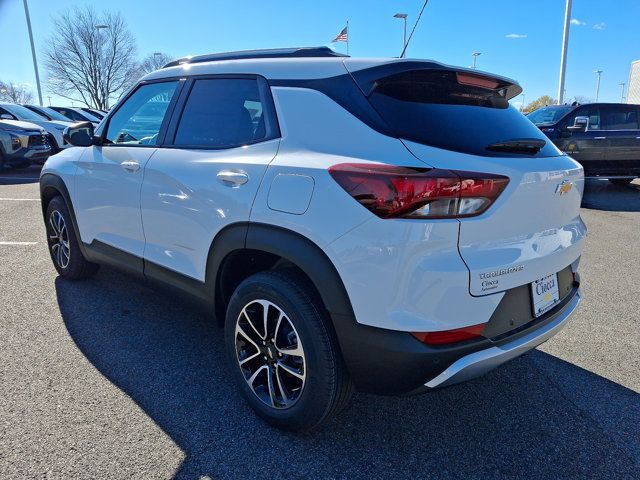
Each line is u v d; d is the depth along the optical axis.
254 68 2.63
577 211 2.61
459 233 1.92
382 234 1.91
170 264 2.92
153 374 2.87
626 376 3.02
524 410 2.66
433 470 2.21
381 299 1.94
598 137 9.83
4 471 2.07
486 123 2.29
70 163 3.78
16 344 3.15
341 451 2.30
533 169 2.14
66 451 2.21
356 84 2.22
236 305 2.47
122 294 4.02
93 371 2.88
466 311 1.95
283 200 2.19
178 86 3.05
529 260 2.16
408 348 1.92
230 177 2.42
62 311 3.67
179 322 3.56
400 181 1.87
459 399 2.75
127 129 3.37
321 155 2.15
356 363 2.08
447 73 2.35
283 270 2.32
